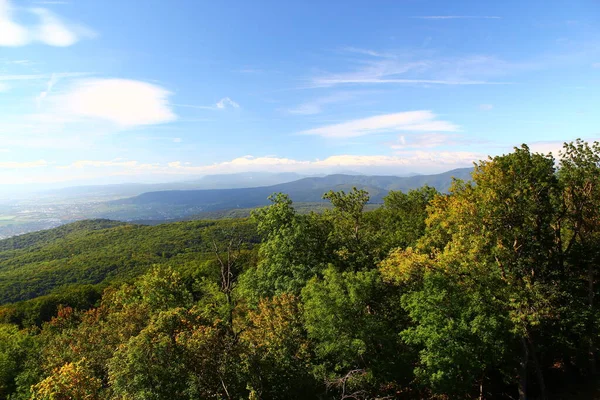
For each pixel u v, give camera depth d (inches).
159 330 539.5
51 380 508.1
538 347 751.1
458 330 624.1
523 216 760.3
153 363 488.7
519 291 709.9
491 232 771.4
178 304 1002.7
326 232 1159.0
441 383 620.7
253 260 1819.6
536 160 783.1
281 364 629.6
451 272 745.6
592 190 783.1
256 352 602.2
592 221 845.8
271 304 823.1
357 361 693.3
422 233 1326.3
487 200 768.9
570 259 828.6
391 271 789.9
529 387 853.2
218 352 547.2
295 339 713.0
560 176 807.7
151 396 455.8
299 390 636.7
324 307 675.4
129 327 705.6
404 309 761.6
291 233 1073.5
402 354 721.0
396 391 826.8
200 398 505.4
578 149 775.7
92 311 1093.1
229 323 736.3
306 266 1045.2
